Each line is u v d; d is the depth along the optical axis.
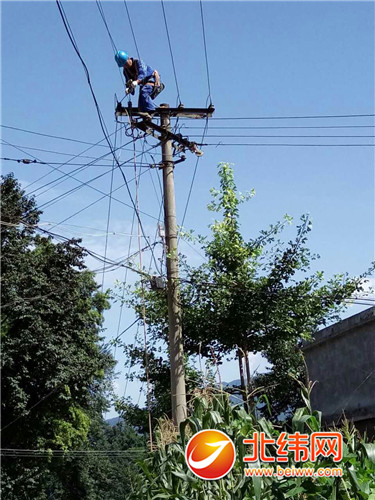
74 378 30.47
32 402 30.31
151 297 15.88
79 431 34.50
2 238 29.92
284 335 14.43
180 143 14.70
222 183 14.83
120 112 14.10
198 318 14.40
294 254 14.47
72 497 44.62
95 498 46.09
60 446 33.62
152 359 16.05
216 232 14.51
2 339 28.69
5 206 29.80
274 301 14.31
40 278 30.03
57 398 30.45
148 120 14.11
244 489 5.62
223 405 6.58
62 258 30.78
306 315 14.44
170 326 13.77
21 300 28.70
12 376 29.22
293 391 16.62
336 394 13.64
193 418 6.59
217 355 14.74
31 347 29.38
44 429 31.86
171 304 13.91
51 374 29.69
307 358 14.80
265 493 5.54
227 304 14.23
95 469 46.16
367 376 12.62
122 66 14.14
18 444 30.64
